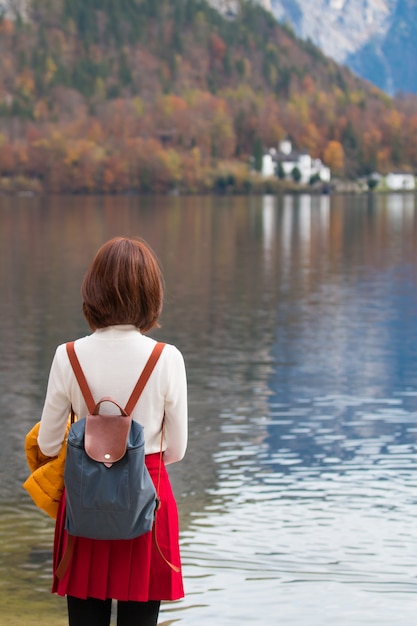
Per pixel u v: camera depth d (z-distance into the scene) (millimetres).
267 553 8281
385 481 10727
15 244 62094
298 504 9836
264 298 31750
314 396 15742
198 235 73438
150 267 3945
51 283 37125
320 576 7691
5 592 7102
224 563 7992
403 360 19391
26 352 20406
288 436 12961
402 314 27312
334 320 26000
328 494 10203
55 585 3932
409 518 9352
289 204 156250
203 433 13078
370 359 19516
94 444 3635
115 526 3660
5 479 10648
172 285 36250
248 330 23828
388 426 13578
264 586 7449
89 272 3945
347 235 73500
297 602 7098
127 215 110438
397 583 7559
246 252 55688
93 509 3625
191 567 7875
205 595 7223
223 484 10578
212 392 16031
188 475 10945
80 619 3898
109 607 3973
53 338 22609
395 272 42531
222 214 114875
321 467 11352
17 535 8633
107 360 3865
